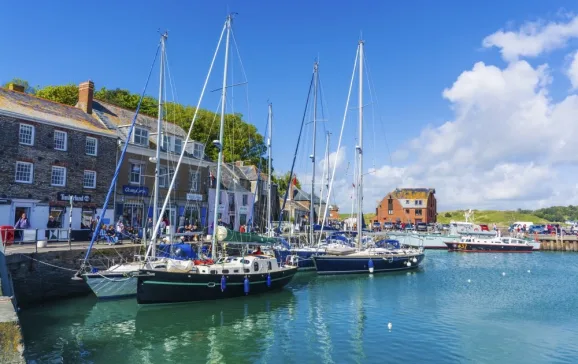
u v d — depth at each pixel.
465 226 83.50
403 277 33.69
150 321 19.02
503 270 39.59
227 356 15.02
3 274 16.64
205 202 44.19
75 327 17.72
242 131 69.75
